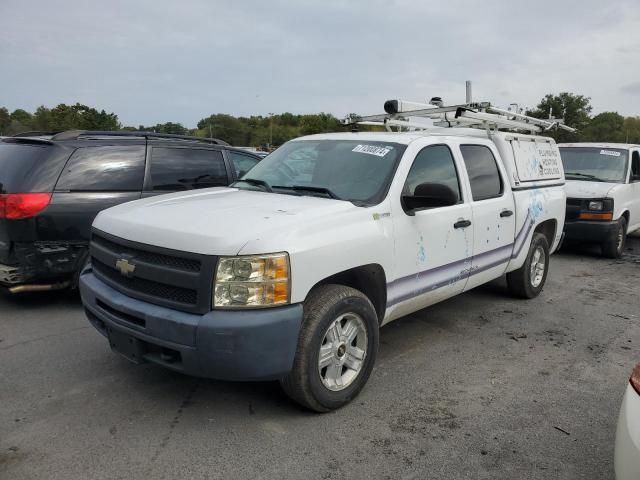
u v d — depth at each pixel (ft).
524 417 11.69
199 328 9.62
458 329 17.31
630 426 7.15
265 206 11.95
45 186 16.38
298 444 10.33
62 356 14.03
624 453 7.11
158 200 13.23
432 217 13.98
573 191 30.07
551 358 15.14
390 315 13.32
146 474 9.25
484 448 10.43
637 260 30.32
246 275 9.80
